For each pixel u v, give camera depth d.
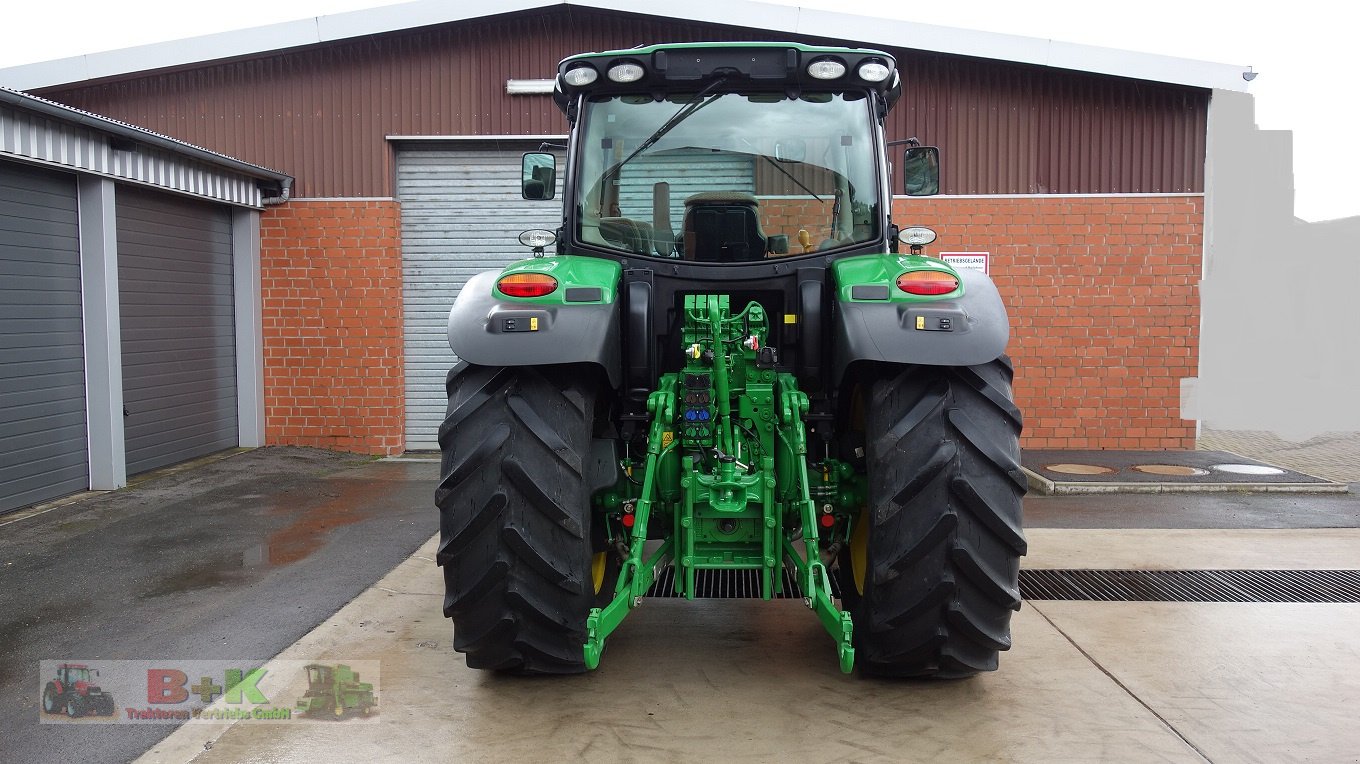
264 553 5.26
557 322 3.01
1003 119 8.50
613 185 3.63
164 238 7.82
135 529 5.80
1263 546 5.43
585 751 2.88
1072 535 5.68
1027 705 3.22
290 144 8.80
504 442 3.00
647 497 3.14
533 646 3.14
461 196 8.99
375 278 8.83
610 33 8.56
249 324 8.83
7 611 4.29
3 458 6.20
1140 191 8.49
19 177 6.31
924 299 3.02
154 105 8.84
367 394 8.89
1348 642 3.86
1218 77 8.17
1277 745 2.93
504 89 8.66
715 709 3.19
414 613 4.23
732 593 4.51
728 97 3.62
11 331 6.25
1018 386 8.64
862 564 3.63
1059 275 8.55
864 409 3.30
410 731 3.03
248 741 2.97
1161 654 3.71
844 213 3.60
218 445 8.65
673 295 3.57
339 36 8.48
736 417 3.33
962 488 2.90
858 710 3.18
